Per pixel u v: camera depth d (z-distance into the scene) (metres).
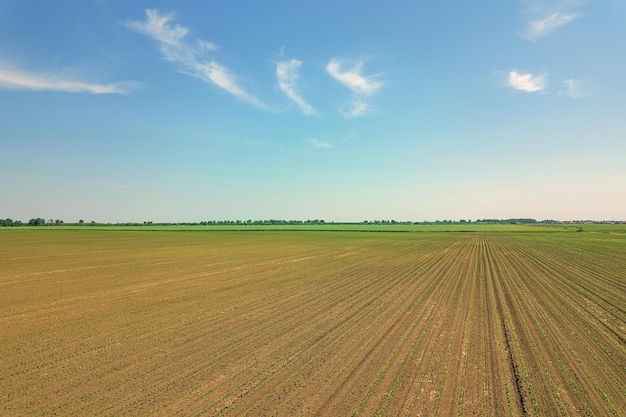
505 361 10.08
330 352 10.77
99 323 14.03
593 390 8.40
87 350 11.06
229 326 13.53
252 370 9.50
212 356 10.50
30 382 8.84
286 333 12.63
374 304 16.94
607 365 9.83
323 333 12.62
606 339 11.94
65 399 7.97
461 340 11.84
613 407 7.64
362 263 33.12
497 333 12.57
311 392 8.25
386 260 35.59
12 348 11.27
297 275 25.98
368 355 10.52
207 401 7.86
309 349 11.03
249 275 26.03
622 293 19.34
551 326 13.39
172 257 38.34
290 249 48.53
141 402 7.82
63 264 32.28
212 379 8.95
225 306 16.72
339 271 27.94
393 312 15.47
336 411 7.43
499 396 8.09
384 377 9.04
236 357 10.41
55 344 11.62
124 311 15.88
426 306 16.50
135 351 10.95
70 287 21.56
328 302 17.41
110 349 11.14
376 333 12.58
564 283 22.44
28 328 13.41
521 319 14.32
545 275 25.72
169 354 10.69
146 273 27.03
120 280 23.94
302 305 16.81
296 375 9.17
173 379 8.97
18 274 26.58
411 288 20.94
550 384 8.69
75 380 8.94
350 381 8.81
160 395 8.13
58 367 9.76
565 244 58.66
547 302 17.23
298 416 7.24
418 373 9.27
